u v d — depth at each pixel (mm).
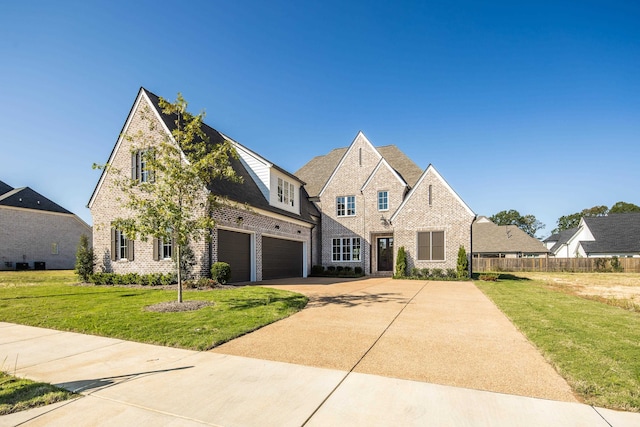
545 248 39031
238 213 15453
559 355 4980
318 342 5922
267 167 18500
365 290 13422
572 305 9484
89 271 15859
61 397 3713
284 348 5582
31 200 32906
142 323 7012
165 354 5301
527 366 4727
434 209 20312
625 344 5512
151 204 8867
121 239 15641
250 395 3807
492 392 3885
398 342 5922
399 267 20141
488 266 34906
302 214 22438
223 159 9672
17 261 31156
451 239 19875
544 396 3771
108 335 6375
